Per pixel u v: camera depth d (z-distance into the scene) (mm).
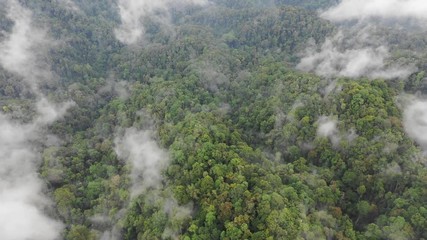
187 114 107625
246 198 71750
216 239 68500
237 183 75250
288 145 96812
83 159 109812
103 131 122875
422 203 73688
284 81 122688
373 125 87938
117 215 86250
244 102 126188
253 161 86938
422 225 69438
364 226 76000
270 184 75750
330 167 88688
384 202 78812
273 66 142000
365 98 94188
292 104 107375
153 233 75188
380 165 81812
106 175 103000
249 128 109375
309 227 67188
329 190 79062
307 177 82000
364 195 81875
